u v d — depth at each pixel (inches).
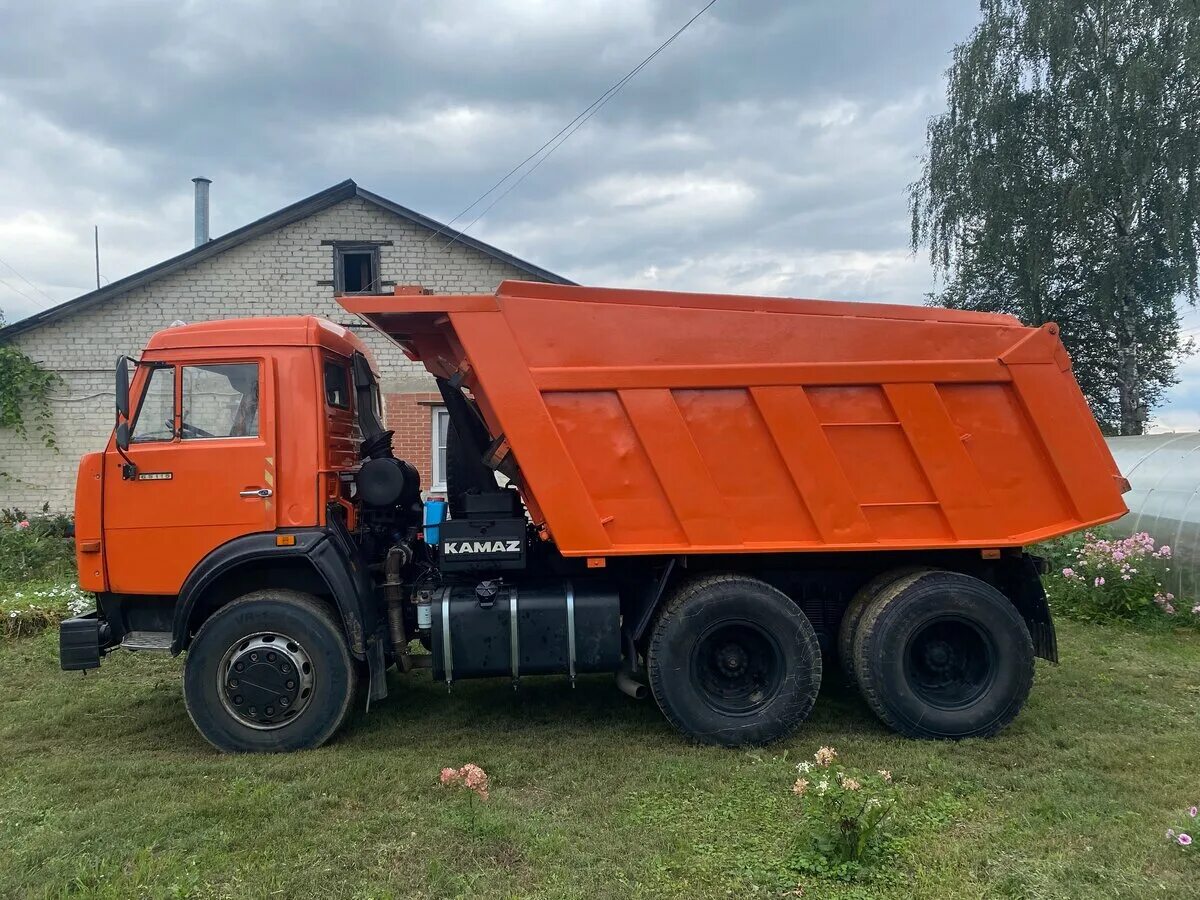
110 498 202.1
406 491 224.1
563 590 209.0
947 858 140.1
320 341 209.5
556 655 204.7
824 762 148.8
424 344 221.0
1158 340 858.1
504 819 152.1
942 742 198.7
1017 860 139.6
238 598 201.3
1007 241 860.0
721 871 136.3
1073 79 820.6
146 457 201.5
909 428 202.8
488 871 136.4
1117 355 876.6
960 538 204.7
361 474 213.9
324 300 573.0
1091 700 229.1
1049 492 207.2
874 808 141.2
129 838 147.8
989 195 853.8
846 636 215.6
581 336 197.6
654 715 223.0
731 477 201.0
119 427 199.6
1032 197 841.5
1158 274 797.2
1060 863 137.1
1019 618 203.3
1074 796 165.5
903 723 201.6
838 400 203.2
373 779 175.2
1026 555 214.5
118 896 128.4
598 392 198.2
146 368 205.2
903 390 202.8
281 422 203.9
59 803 165.8
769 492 201.8
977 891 129.8
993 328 206.5
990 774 179.3
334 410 216.5
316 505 202.7
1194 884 130.8
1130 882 130.9
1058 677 249.9
